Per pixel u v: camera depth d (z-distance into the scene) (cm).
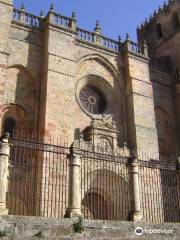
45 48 3195
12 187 2391
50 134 2820
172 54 4472
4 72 2794
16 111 2983
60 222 1474
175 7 4722
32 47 3197
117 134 3422
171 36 4606
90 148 3025
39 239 1367
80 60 3484
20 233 1369
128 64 3700
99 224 1570
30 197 2456
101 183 2870
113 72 3691
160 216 2766
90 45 3597
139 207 1886
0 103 2723
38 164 2575
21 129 2936
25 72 3106
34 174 2467
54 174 2562
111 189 2864
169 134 3962
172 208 2744
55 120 2891
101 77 3597
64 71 3122
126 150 3231
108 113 3525
